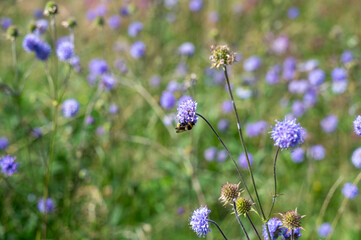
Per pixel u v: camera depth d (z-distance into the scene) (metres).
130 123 1.25
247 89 1.28
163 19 1.63
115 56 1.59
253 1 1.85
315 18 1.92
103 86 1.05
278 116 1.24
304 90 1.29
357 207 1.01
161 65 1.47
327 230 0.88
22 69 1.33
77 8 1.83
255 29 1.75
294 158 1.07
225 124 1.24
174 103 1.07
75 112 0.96
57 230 0.93
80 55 1.50
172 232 1.00
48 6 0.84
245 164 1.03
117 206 1.01
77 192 1.00
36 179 1.02
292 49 1.65
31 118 1.22
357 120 0.65
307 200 1.00
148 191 1.09
